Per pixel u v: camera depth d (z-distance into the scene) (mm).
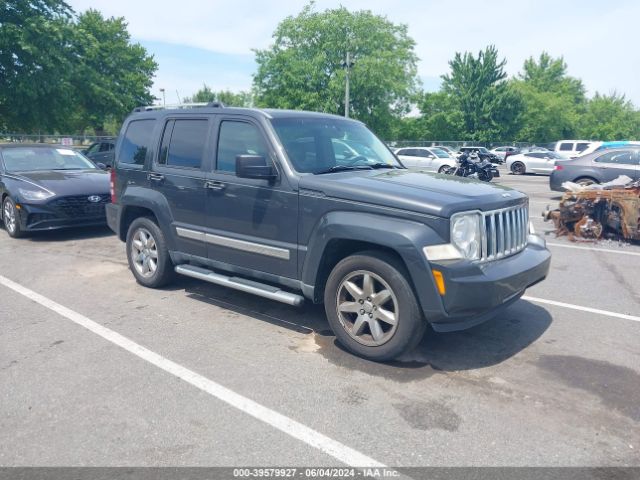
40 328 4785
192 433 3107
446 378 3820
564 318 5148
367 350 4066
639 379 3820
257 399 3500
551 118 69438
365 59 45000
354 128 5555
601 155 13406
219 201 4957
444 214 3643
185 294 5840
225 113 5051
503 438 3055
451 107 66875
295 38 46562
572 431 3131
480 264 3850
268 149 4586
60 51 30719
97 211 8930
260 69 47406
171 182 5453
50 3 29344
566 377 3848
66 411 3348
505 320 5082
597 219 9273
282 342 4480
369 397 3533
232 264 4984
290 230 4418
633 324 4992
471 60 64250
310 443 3010
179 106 5672
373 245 4094
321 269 4309
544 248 4699
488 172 21688
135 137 6059
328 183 4172
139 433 3105
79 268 7000
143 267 6098
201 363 4051
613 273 7008
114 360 4102
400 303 3840
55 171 9648
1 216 9453
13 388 3646
